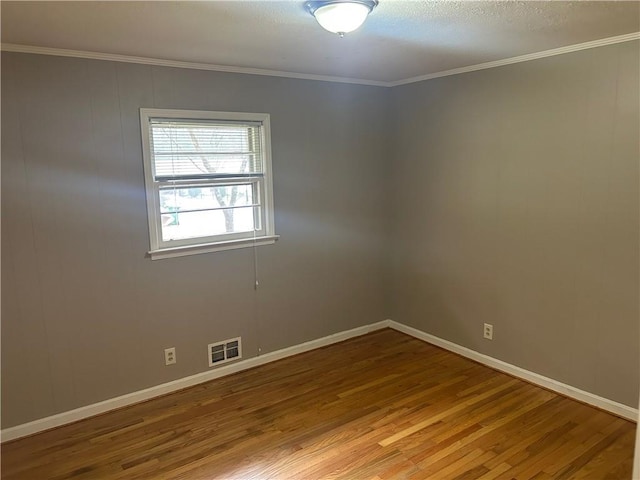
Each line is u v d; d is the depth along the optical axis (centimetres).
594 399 301
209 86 323
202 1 189
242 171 347
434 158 386
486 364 367
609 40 267
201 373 346
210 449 264
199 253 333
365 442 268
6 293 268
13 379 275
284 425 287
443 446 263
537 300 326
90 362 299
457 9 205
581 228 296
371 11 203
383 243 438
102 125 287
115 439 276
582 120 287
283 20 216
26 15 204
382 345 412
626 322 282
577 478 235
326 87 379
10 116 259
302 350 398
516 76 318
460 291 380
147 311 317
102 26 222
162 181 313
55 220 278
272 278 372
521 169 324
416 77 383
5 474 246
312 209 386
